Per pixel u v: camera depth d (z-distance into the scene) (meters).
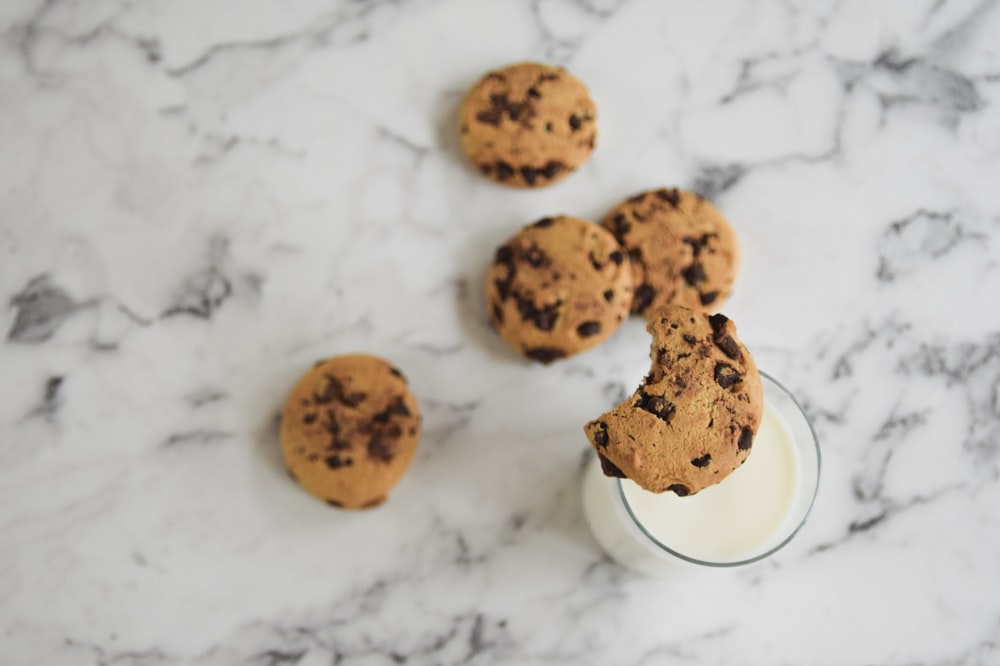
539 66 0.56
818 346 0.56
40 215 0.56
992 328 0.57
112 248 0.56
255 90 0.57
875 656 0.55
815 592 0.55
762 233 0.57
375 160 0.56
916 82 0.58
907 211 0.57
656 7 0.57
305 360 0.56
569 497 0.55
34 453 0.55
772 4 0.57
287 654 0.55
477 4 0.57
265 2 0.57
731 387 0.46
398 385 0.54
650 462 0.46
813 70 0.57
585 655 0.55
